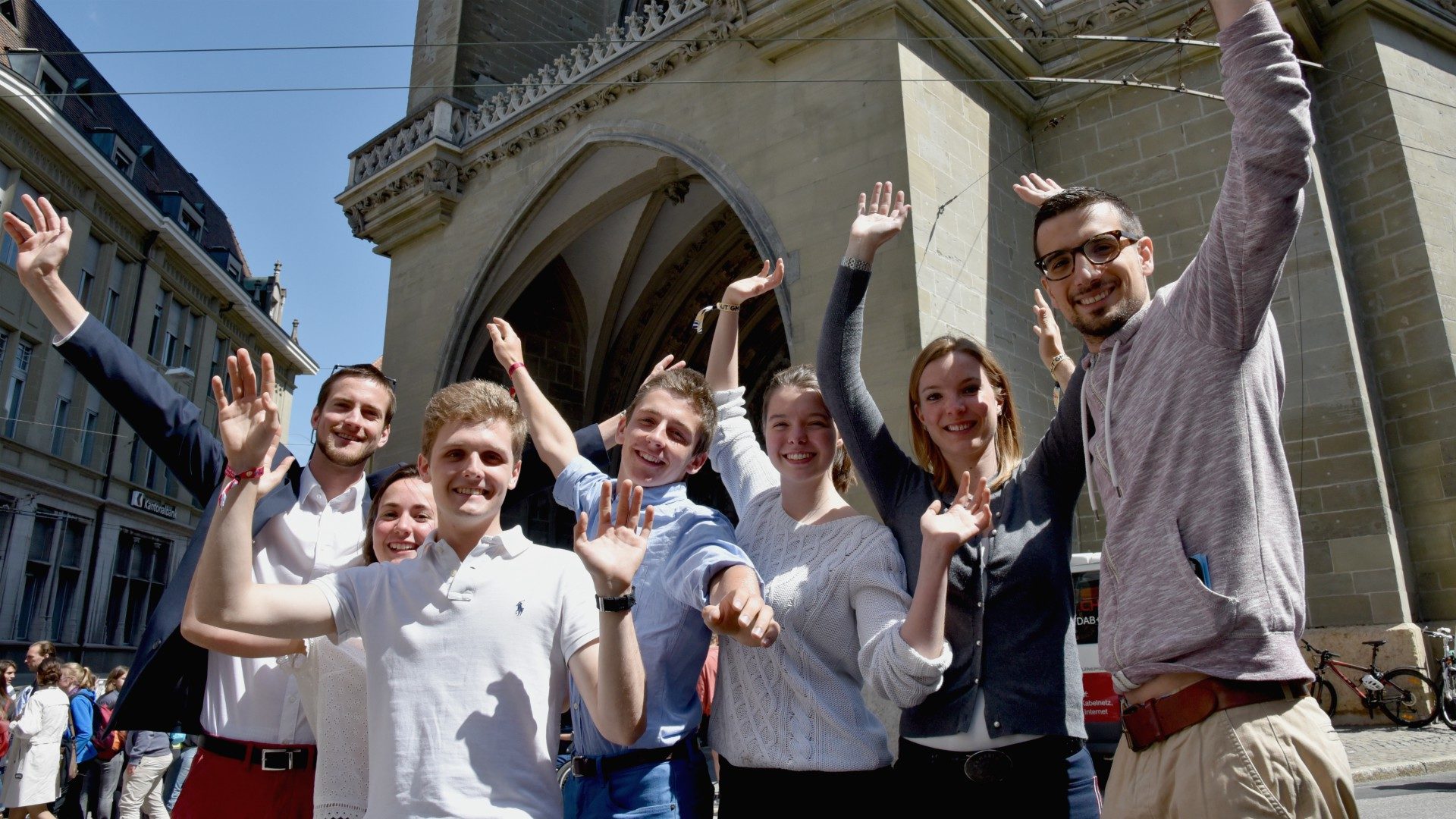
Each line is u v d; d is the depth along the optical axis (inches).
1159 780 87.5
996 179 543.8
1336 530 477.4
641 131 613.9
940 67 529.0
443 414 115.9
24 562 1089.4
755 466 154.2
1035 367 527.5
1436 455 494.0
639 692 97.3
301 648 127.9
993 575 112.0
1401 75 551.8
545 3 876.6
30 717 378.6
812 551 122.6
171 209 1417.3
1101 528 512.4
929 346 127.0
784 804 111.7
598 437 175.0
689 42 596.4
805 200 515.2
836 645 117.1
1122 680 92.7
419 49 830.5
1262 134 84.0
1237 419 88.8
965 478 102.7
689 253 792.9
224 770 137.0
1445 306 507.8
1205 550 87.3
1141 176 546.3
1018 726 104.7
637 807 109.8
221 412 102.7
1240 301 86.9
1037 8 574.2
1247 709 84.1
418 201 750.5
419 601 109.6
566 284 808.9
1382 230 533.6
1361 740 410.3
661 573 118.8
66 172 1138.0
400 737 103.4
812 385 134.3
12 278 1079.6
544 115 687.7
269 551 149.9
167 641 138.6
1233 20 87.9
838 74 521.3
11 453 1082.7
